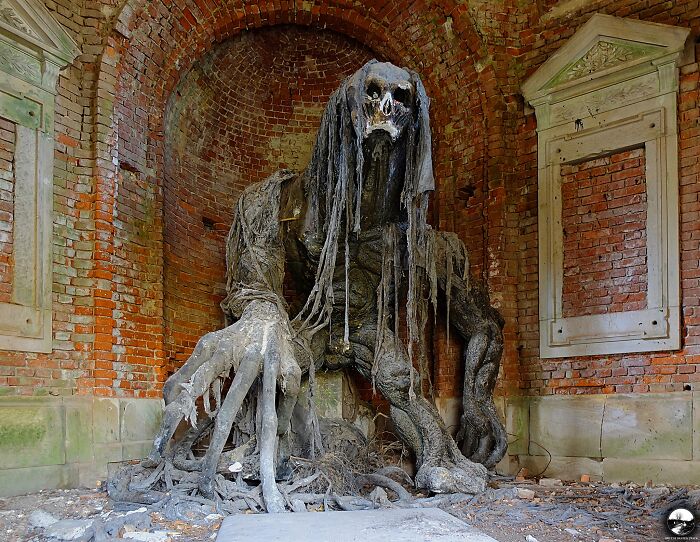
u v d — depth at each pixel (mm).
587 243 7293
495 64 7996
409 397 6266
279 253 6391
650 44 6855
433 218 8422
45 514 4785
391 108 5488
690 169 6586
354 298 6504
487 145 8008
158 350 7094
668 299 6574
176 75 7559
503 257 7816
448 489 5652
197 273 8281
